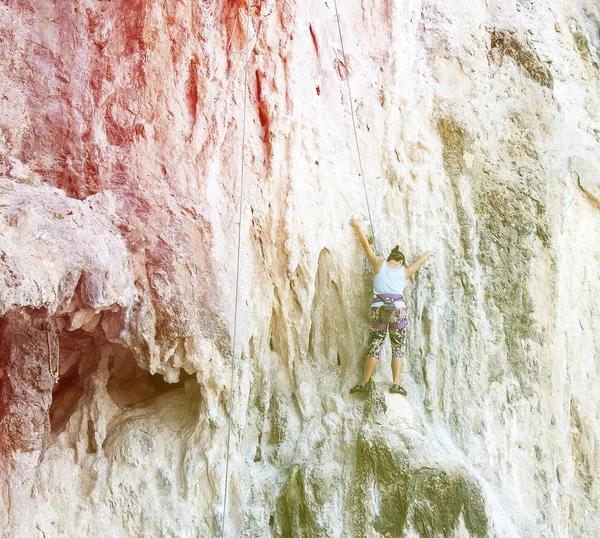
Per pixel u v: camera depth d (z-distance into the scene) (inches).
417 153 399.2
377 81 402.9
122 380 390.0
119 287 327.9
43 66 368.2
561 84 475.5
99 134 357.7
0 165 350.3
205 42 362.6
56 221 320.2
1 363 331.3
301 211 372.5
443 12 428.8
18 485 332.8
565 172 432.8
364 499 349.1
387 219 393.1
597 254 446.3
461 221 402.6
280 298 377.1
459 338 394.3
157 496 352.2
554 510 404.2
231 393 358.9
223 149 365.4
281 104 373.7
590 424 431.5
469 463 380.8
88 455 357.4
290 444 372.8
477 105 420.2
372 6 411.2
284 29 377.7
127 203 347.9
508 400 401.4
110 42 364.5
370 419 365.1
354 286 385.1
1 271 279.6
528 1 490.6
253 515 352.2
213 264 354.9
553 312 417.4
